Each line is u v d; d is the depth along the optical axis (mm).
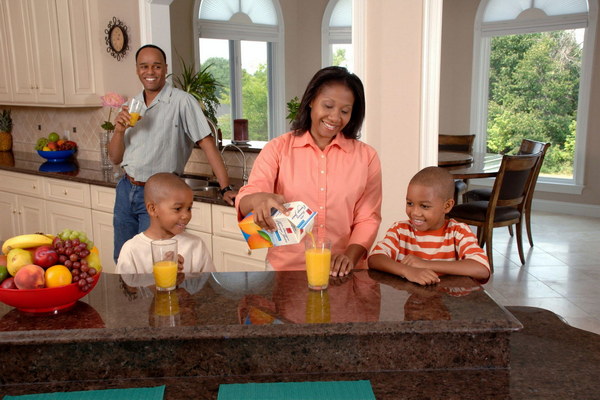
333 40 7277
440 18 2604
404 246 1624
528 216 4871
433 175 1519
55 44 4086
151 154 2824
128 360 1108
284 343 1107
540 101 6410
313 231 1396
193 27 6520
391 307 1210
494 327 1119
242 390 1048
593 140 6043
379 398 1024
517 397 1030
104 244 3676
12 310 1218
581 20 5926
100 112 4371
